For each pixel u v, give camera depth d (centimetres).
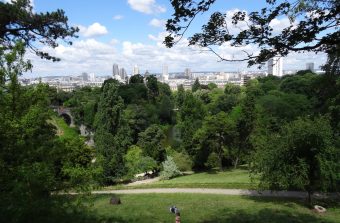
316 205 2695
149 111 10581
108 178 5172
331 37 947
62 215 1819
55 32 2345
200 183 3959
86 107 10144
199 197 3123
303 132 2666
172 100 13700
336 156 2680
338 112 3041
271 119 5350
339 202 2897
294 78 8731
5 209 1177
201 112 7088
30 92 1248
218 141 5850
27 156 1187
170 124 11475
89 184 1390
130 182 5516
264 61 998
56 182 1301
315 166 2727
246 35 963
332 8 912
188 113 6844
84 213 2086
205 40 985
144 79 14938
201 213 2386
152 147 5972
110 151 5241
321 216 2477
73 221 1873
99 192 3684
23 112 1226
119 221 2042
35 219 1514
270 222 2194
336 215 2517
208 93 13550
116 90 5622
